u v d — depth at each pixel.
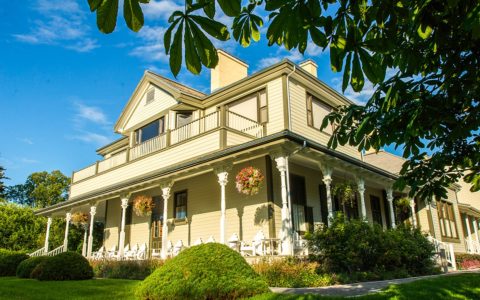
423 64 3.31
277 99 13.50
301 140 10.15
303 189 13.08
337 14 2.32
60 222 25.53
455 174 4.30
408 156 4.02
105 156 23.73
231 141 12.45
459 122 3.39
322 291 7.19
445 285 6.84
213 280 6.19
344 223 10.01
